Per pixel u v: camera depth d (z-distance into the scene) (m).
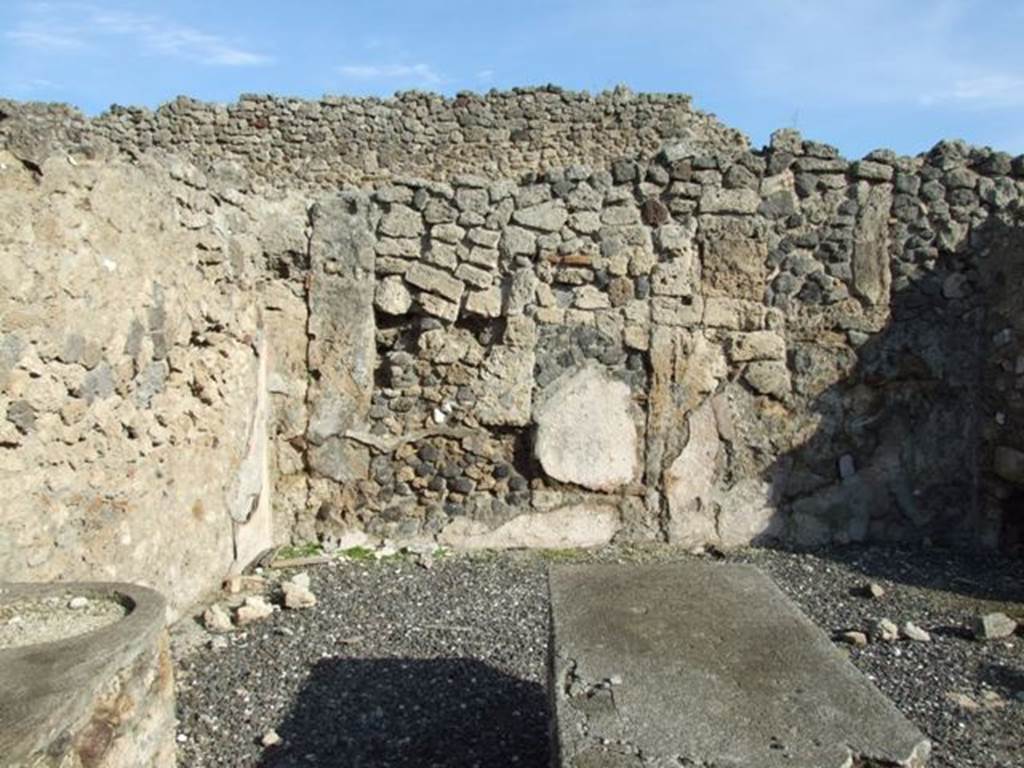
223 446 4.86
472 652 4.01
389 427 5.72
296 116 13.03
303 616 4.43
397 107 13.14
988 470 5.74
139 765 2.43
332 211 5.62
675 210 5.80
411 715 3.43
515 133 13.20
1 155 3.07
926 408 5.86
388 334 5.80
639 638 2.77
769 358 5.82
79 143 3.53
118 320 3.70
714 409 5.82
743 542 5.80
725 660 2.63
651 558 5.49
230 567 4.95
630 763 2.14
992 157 5.83
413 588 4.89
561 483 5.74
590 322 5.77
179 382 4.31
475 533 5.71
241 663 3.86
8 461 3.05
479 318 5.76
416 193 5.69
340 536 5.65
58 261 3.30
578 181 5.77
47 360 3.24
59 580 3.29
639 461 5.78
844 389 5.86
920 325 5.84
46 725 1.95
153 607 2.63
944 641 4.20
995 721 3.38
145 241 3.93
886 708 2.39
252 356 5.30
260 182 5.66
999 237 5.74
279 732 3.29
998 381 5.66
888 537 5.86
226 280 4.88
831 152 5.86
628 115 13.16
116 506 3.70
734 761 2.14
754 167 5.83
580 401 5.74
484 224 5.72
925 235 5.83
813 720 2.32
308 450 5.64
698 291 5.80
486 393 5.71
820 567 5.34
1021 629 4.28
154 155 4.14
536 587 4.91
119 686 2.32
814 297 5.85
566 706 2.39
